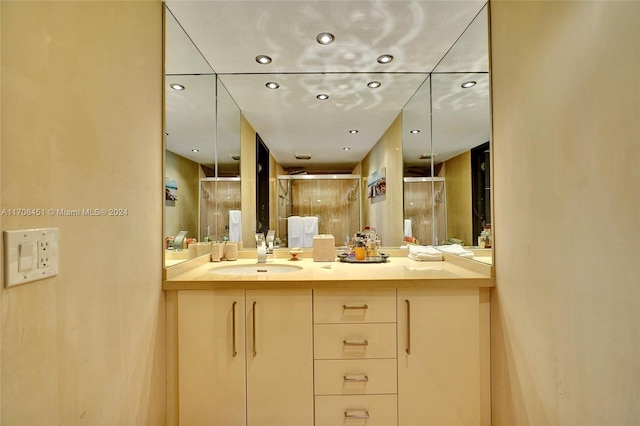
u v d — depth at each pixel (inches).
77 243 30.5
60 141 28.3
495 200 50.2
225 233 80.2
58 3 28.2
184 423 49.6
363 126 87.9
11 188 23.5
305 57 67.2
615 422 28.5
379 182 87.7
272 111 86.7
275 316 49.9
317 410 50.0
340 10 52.1
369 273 55.9
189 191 64.2
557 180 35.6
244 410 49.7
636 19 26.0
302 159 88.3
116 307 37.1
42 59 26.4
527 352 41.9
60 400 28.2
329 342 50.1
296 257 79.0
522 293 42.9
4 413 23.1
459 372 50.7
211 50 63.8
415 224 84.9
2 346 22.9
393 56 67.2
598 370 30.4
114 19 36.8
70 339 29.5
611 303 28.8
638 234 26.1
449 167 72.5
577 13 32.2
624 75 27.1
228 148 81.6
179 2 49.7
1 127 22.8
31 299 25.3
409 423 50.4
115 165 37.1
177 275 54.1
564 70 34.2
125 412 38.8
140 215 43.2
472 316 50.9
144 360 43.6
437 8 52.0
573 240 33.3
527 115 41.2
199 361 49.8
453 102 69.9
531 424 41.2
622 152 27.4
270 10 51.7
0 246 22.5
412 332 50.4
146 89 45.3
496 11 48.7
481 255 57.9
